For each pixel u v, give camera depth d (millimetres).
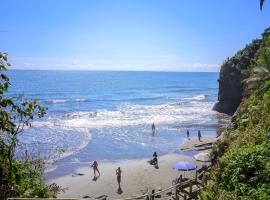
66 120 54156
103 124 50969
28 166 7148
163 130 46781
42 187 6883
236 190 9273
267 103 15820
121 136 42719
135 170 28984
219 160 11852
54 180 26188
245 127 16531
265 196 8289
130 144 38625
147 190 23812
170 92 127938
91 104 81500
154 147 37406
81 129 46562
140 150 36125
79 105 78875
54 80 197625
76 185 25359
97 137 41906
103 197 22391
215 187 10672
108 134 43781
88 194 23531
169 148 36938
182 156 33188
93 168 27781
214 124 52125
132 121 54125
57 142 37688
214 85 184625
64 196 22953
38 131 43781
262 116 14953
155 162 30672
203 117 60000
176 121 54781
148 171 28516
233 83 63812
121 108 73125
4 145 6449
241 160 10344
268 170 9336
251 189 9047
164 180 26109
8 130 6566
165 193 21969
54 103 82125
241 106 21750
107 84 170000
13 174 6336
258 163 10039
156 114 63250
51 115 59781
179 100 94938
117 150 35938
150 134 44094
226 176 10328
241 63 62750
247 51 63125
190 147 36531
